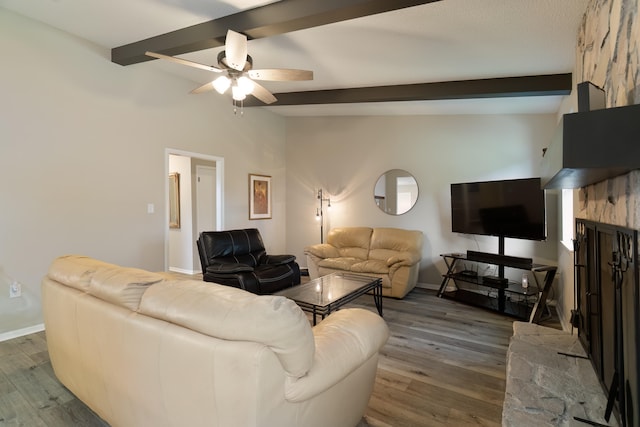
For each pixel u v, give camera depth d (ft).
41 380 7.45
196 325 3.96
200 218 19.89
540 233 11.71
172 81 14.30
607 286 5.07
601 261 5.39
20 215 10.02
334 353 4.61
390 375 7.80
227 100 16.93
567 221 11.41
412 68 10.86
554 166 4.74
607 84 5.36
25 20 9.94
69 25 10.25
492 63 9.97
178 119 14.57
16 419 6.13
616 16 4.90
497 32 8.04
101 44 11.59
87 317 5.35
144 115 13.25
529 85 10.78
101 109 11.88
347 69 11.35
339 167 19.11
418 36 8.56
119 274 5.23
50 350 6.76
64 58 10.84
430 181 16.46
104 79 11.92
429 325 11.08
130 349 4.60
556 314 12.25
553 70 10.27
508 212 12.73
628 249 4.15
